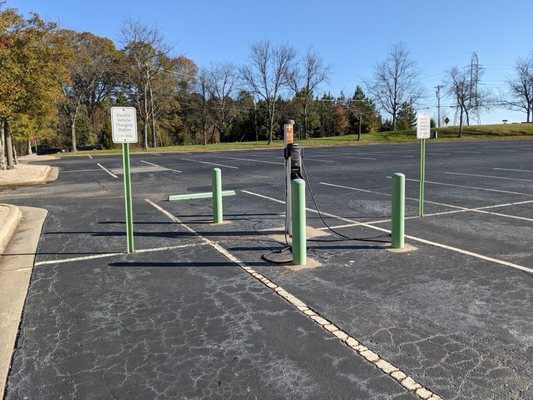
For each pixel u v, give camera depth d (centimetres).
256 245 656
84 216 933
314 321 396
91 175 1900
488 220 785
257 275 522
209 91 7281
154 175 1820
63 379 318
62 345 367
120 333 386
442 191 1138
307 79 6325
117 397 295
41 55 2048
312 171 1761
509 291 452
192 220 850
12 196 1304
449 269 524
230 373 318
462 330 371
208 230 761
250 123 7706
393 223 615
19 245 700
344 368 319
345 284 484
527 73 6594
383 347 347
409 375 308
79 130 6556
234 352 347
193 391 298
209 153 3662
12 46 1908
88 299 464
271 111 5522
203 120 7394
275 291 470
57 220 899
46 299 468
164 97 5938
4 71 1727
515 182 1286
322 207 958
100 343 369
